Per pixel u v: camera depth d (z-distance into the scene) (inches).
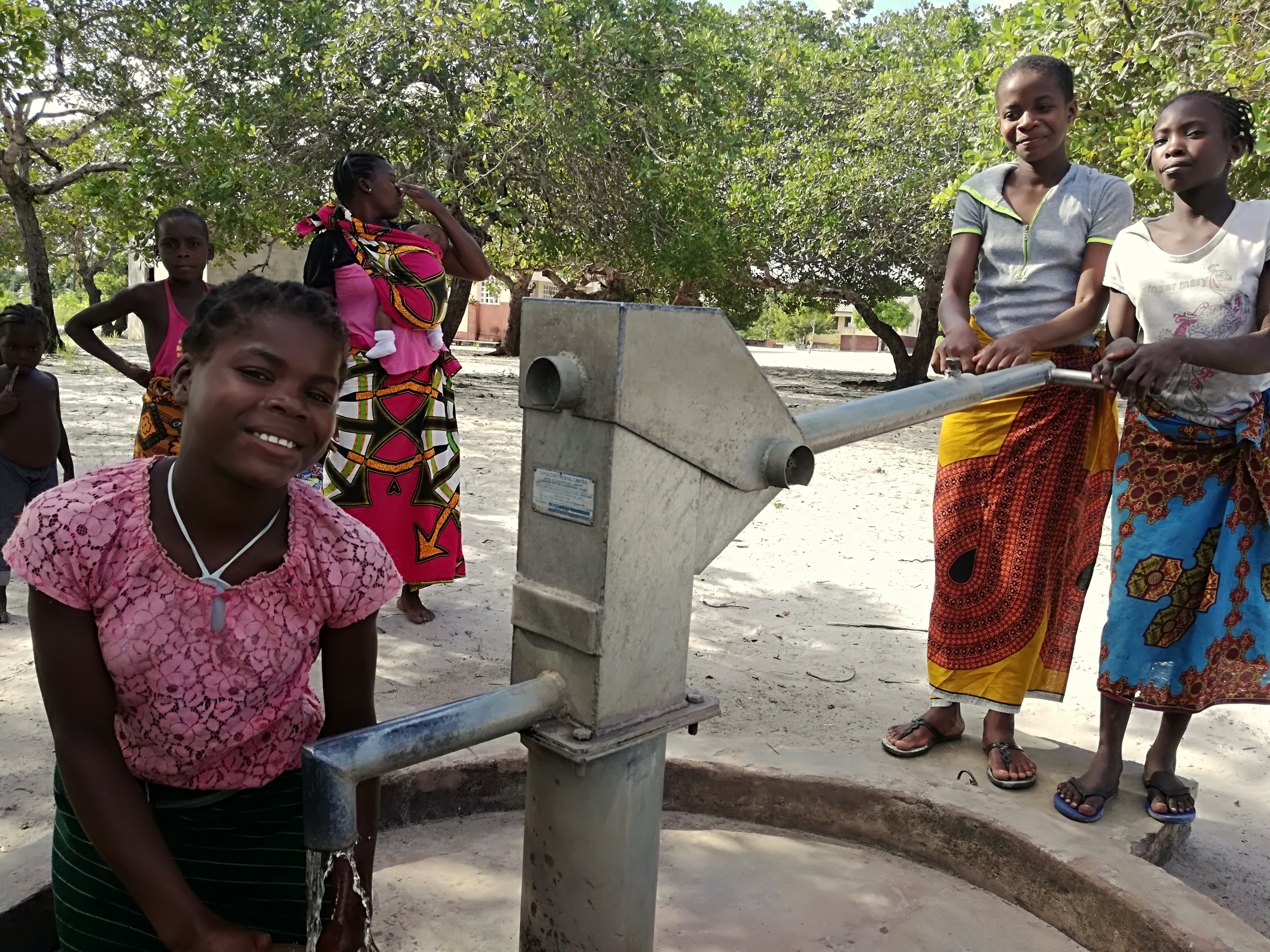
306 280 147.8
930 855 99.0
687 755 107.3
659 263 529.0
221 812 64.2
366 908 62.7
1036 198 110.0
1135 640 98.7
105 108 555.8
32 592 56.1
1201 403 94.7
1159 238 99.1
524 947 62.4
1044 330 102.3
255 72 478.0
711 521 60.4
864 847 102.3
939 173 599.2
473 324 1443.2
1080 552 107.3
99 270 1080.2
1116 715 100.9
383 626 161.5
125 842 55.9
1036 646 107.7
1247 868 102.4
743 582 201.2
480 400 513.3
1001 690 107.4
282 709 63.2
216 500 56.7
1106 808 101.7
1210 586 96.7
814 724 130.7
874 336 2085.4
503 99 470.9
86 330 171.9
